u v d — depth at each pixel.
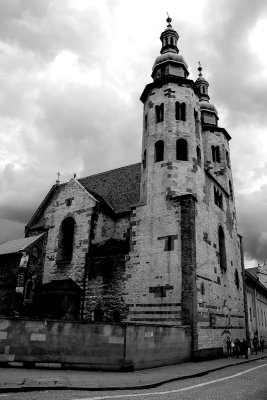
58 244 31.89
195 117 32.94
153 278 25.70
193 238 25.56
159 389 12.09
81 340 16.30
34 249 31.16
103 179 39.75
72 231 32.19
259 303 48.31
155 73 35.16
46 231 33.38
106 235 31.64
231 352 28.66
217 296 28.47
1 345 15.66
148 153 30.78
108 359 16.23
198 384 13.47
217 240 31.34
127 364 16.39
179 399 10.09
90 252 29.62
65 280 29.27
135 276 26.55
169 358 19.89
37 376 13.14
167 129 30.67
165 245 26.20
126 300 26.25
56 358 15.84
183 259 25.02
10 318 16.03
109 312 26.62
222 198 35.31
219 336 27.30
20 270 28.81
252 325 41.03
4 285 29.03
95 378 13.56
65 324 16.39
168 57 34.97
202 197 29.73
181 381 14.37
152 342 18.56
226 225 35.00
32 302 29.34
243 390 12.03
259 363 23.95
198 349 22.88
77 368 15.84
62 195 34.09
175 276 24.86
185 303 23.69
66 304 27.20
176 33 37.50
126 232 31.42
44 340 16.03
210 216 30.80
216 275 29.17
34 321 16.20
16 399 9.23
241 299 35.31
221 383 13.83
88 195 32.19
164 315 24.25
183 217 26.39
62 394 10.28
